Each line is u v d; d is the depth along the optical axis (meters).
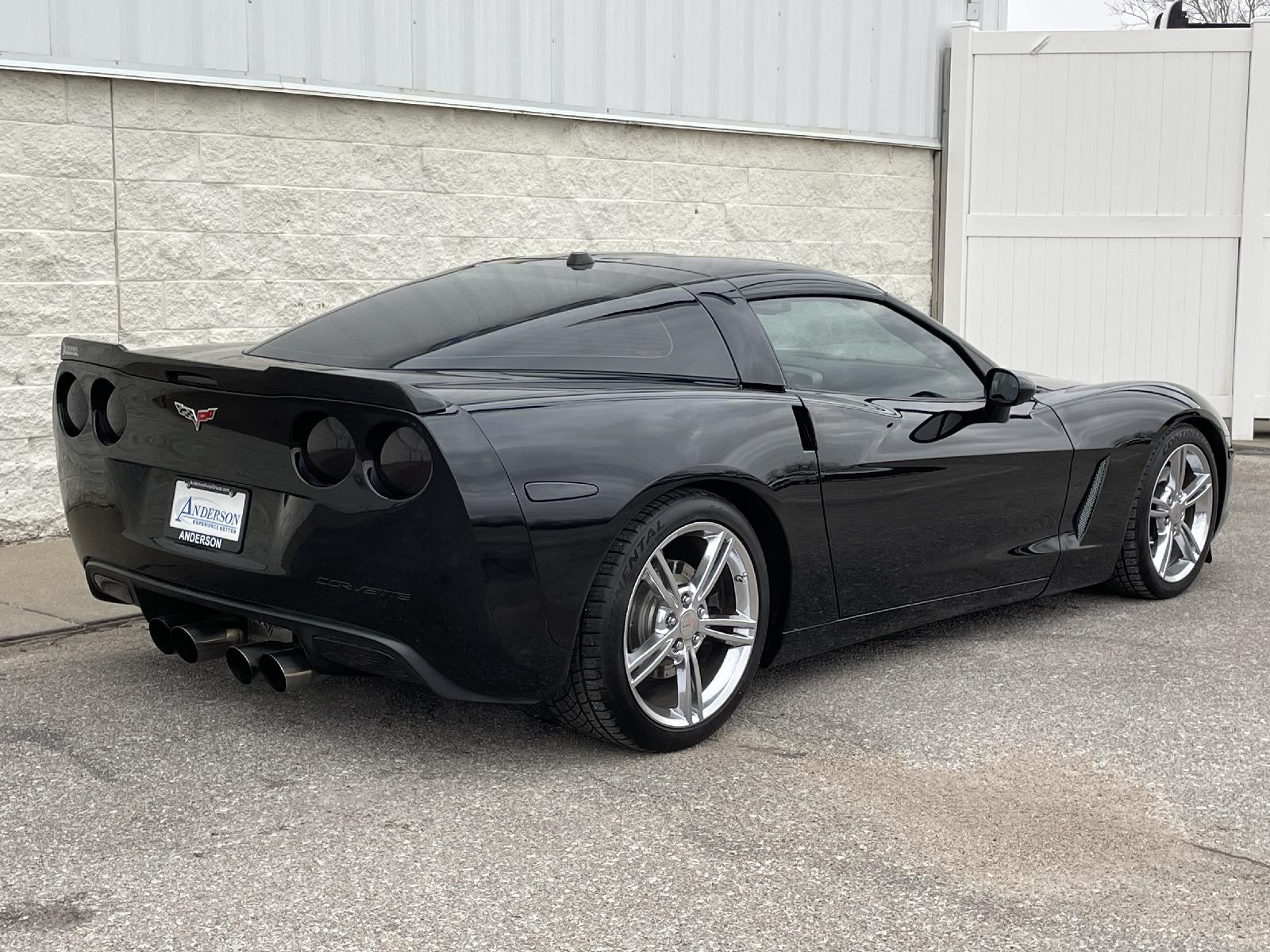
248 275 6.47
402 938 2.49
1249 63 9.26
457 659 3.08
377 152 6.87
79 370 3.73
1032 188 9.65
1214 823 3.06
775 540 3.69
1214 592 5.35
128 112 6.02
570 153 7.68
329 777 3.29
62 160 5.85
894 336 4.29
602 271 4.02
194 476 3.42
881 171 9.42
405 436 3.01
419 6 6.92
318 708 3.80
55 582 5.17
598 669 3.25
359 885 2.71
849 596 3.93
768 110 8.66
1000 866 2.82
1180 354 9.59
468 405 3.05
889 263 9.58
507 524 3.01
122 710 3.77
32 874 2.74
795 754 3.49
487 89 7.24
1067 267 9.67
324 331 3.80
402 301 3.93
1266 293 9.44
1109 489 4.84
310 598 3.19
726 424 3.50
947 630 4.77
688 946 2.47
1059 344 9.74
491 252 7.40
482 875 2.75
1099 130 9.51
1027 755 3.49
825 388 3.96
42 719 3.70
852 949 2.46
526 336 3.56
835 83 9.03
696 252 8.40
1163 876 2.78
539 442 3.10
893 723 3.74
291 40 6.46
